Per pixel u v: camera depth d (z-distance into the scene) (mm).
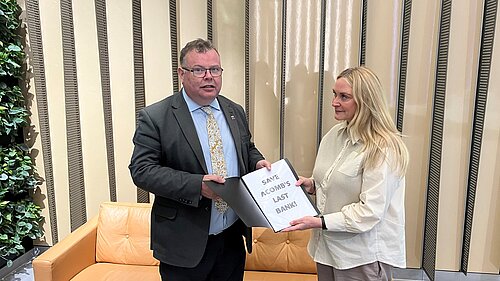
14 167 2826
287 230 1570
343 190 1607
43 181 3037
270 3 2562
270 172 1686
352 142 1599
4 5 2586
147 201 2883
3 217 2777
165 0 2637
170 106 1637
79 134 2852
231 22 2619
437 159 2477
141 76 2703
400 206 1604
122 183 2889
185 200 1524
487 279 2666
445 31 2385
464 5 2406
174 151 1588
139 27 2648
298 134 2684
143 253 2371
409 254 2719
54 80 2838
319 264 1757
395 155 1520
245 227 1806
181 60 1589
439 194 2621
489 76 2420
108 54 2730
